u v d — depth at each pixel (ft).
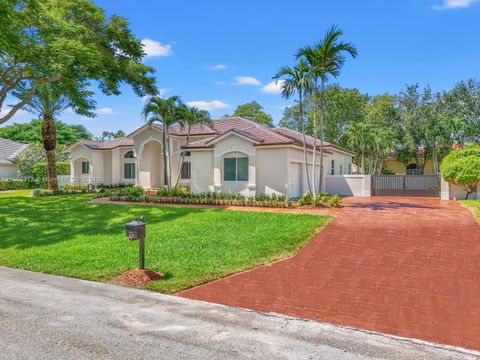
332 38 59.52
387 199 76.07
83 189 101.24
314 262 29.53
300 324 17.71
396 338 16.20
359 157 155.94
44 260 30.30
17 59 60.18
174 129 100.94
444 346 15.46
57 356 14.34
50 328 17.04
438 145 126.41
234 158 71.97
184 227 43.21
